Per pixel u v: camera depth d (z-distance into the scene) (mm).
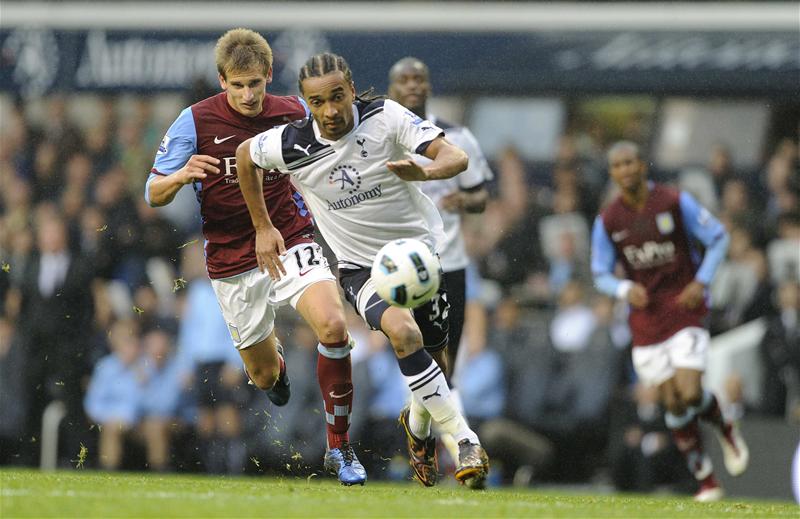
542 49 52969
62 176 55781
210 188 25312
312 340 44844
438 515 17172
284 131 22547
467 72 52750
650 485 42750
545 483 43875
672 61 52281
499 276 50625
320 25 52250
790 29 52625
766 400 44125
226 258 25922
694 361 33938
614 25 53031
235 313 26469
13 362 49094
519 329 46125
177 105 56500
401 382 44406
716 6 53125
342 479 24266
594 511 19375
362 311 23125
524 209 52125
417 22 52625
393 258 21016
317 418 44281
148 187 23672
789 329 44812
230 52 24062
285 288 24281
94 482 22938
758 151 52469
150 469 46219
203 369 45688
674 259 34406
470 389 44844
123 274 50969
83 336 49688
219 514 16453
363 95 22922
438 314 23969
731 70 51625
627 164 34062
